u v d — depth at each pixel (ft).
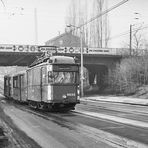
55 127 50.34
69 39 236.63
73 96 75.36
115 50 207.51
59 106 75.92
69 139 39.52
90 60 208.13
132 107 97.40
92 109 86.79
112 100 141.08
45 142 37.78
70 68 75.61
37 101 81.82
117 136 41.27
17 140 39.14
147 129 47.19
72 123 54.95
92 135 42.24
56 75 74.38
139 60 188.75
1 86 369.50
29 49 189.47
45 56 82.74
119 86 194.39
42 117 65.77
